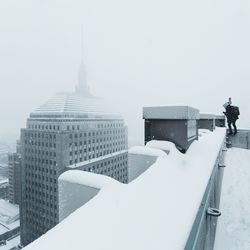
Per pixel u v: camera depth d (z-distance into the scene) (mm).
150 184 3000
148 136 6348
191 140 6664
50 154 68250
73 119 73375
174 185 2965
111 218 2068
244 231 6066
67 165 67312
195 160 4516
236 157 14094
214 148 6137
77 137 70438
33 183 75188
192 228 2084
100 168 77562
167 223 1995
